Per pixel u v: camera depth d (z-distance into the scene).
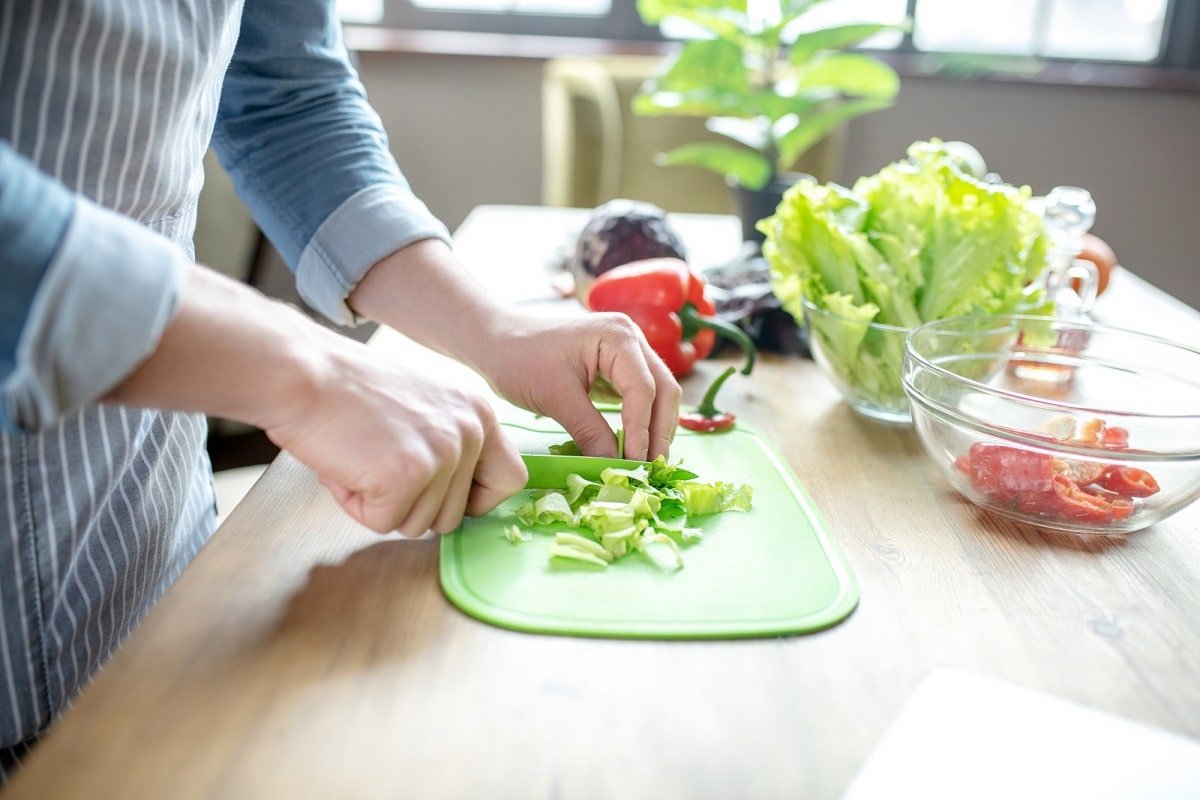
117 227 0.39
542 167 2.55
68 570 0.58
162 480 0.67
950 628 0.51
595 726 0.42
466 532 0.58
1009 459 0.62
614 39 2.57
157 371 0.41
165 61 0.55
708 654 0.48
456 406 0.52
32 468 0.54
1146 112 2.44
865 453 0.76
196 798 0.37
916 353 0.69
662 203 2.19
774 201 1.27
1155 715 0.45
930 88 2.46
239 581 0.52
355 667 0.45
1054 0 2.46
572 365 0.68
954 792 0.39
